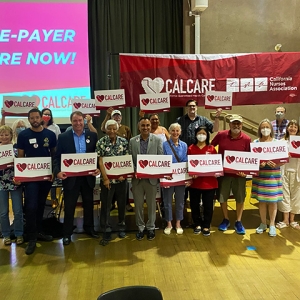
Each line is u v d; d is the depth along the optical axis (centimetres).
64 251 332
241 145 363
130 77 429
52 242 355
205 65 437
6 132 338
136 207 358
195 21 565
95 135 355
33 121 331
